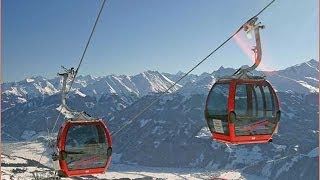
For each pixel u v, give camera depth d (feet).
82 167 60.49
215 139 52.85
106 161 61.52
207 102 52.80
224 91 50.62
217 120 51.31
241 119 49.42
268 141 50.75
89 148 60.49
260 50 43.91
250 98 49.49
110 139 61.82
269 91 50.65
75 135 60.34
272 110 50.37
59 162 61.16
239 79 50.11
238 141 50.19
